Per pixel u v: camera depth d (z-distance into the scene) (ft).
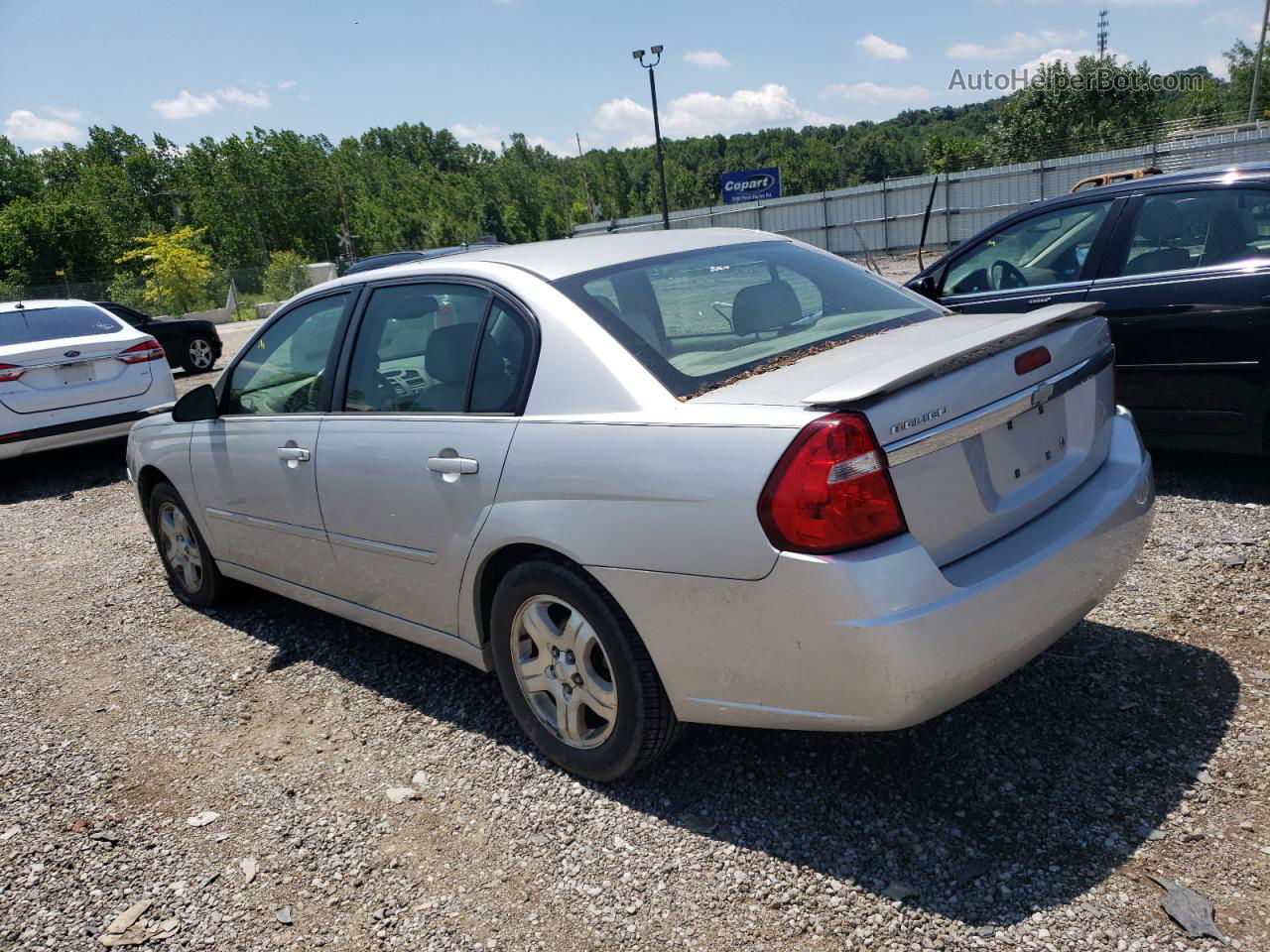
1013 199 116.26
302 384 12.62
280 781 10.64
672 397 8.54
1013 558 8.09
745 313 10.18
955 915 7.47
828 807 8.95
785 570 7.48
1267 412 15.60
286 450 12.45
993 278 19.25
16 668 14.70
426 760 10.77
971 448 8.14
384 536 11.17
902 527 7.54
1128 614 12.06
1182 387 16.35
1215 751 9.09
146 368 29.37
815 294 11.00
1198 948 6.88
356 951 7.93
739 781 9.53
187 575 16.29
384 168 499.10
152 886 9.07
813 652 7.55
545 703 10.12
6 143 306.55
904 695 7.40
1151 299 16.47
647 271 10.44
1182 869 7.67
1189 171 17.19
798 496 7.37
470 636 10.62
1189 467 17.75
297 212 334.65
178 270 169.89
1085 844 8.07
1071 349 9.32
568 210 251.60
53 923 8.68
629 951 7.55
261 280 187.21
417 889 8.62
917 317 10.82
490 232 399.85
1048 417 9.05
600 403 8.88
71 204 240.32
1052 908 7.41
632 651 8.78
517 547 9.71
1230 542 13.96
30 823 10.35
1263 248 15.49
